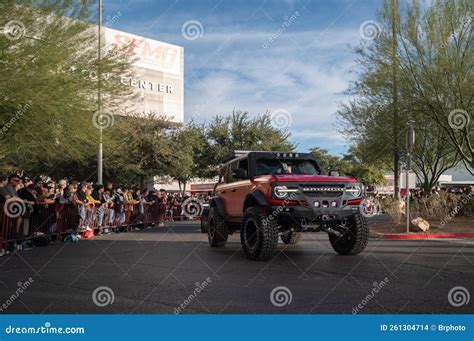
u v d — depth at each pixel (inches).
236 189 409.1
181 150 1508.4
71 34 530.9
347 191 354.0
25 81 486.6
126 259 367.6
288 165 405.7
